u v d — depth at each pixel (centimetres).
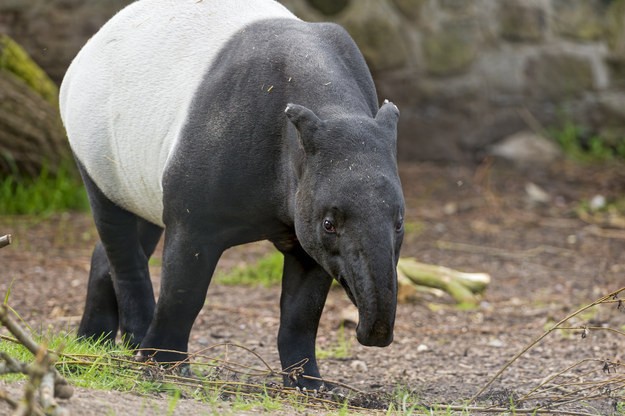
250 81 905
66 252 1725
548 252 1827
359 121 845
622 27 2570
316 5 2403
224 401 884
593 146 2498
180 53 973
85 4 2264
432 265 1692
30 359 923
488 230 1964
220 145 897
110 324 1159
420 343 1292
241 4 1002
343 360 1206
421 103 2483
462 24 2480
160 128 962
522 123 2519
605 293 1555
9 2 2220
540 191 2220
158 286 1539
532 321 1406
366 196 798
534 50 2522
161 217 1018
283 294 1024
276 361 1177
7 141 1919
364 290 781
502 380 1109
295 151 862
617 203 2158
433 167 2430
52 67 2259
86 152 1058
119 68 1018
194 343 1262
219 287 1569
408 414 869
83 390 801
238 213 912
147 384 873
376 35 2430
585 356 1205
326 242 820
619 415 939
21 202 1928
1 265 1617
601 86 2555
